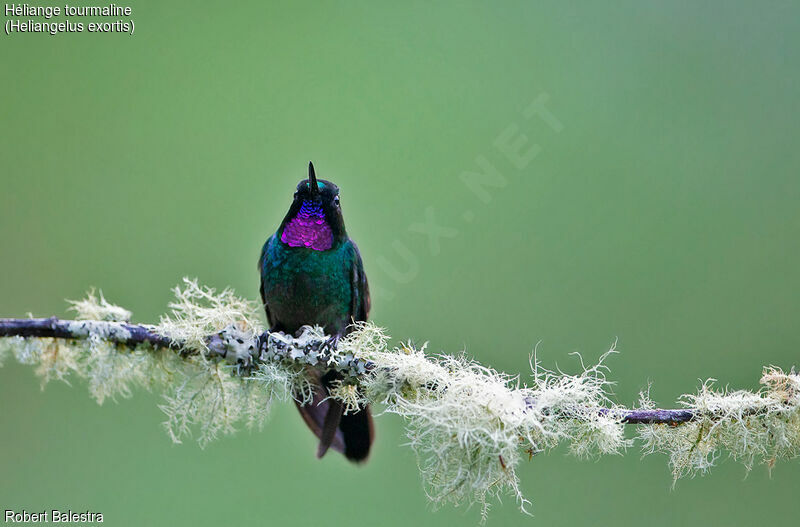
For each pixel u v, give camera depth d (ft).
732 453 11.27
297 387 11.34
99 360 11.29
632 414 11.27
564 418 11.26
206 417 11.32
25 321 11.28
